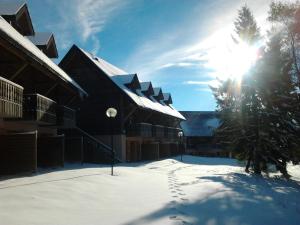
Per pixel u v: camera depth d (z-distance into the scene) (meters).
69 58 35.88
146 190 14.32
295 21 31.39
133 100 34.34
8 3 20.95
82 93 25.39
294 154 25.28
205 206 11.55
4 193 10.92
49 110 20.50
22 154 16.92
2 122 17.80
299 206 12.91
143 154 40.16
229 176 21.33
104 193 12.81
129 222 8.94
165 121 50.38
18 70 18.16
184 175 21.98
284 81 26.14
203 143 62.53
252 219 10.25
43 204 10.16
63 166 21.47
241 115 25.88
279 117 25.23
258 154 24.94
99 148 29.56
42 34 24.95
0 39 14.01
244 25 28.61
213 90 27.86
